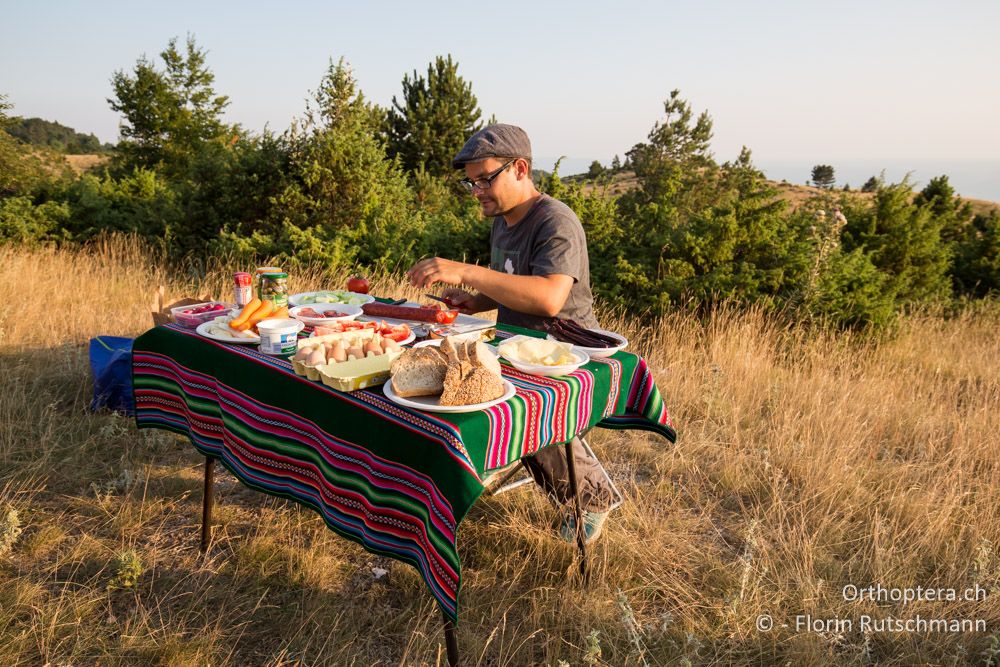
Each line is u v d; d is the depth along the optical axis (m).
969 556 3.03
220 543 2.94
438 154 28.22
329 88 9.45
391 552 1.84
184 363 2.63
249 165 9.32
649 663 2.32
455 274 2.57
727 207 7.14
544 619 2.51
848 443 4.17
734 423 4.39
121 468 3.57
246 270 8.20
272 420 2.20
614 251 7.34
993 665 2.36
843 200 10.48
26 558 2.76
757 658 2.40
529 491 3.41
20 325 5.67
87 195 10.20
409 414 1.81
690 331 6.33
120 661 2.19
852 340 6.66
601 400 2.34
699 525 3.33
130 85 27.56
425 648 2.30
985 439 4.37
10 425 3.78
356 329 2.39
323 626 2.42
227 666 2.23
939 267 9.88
